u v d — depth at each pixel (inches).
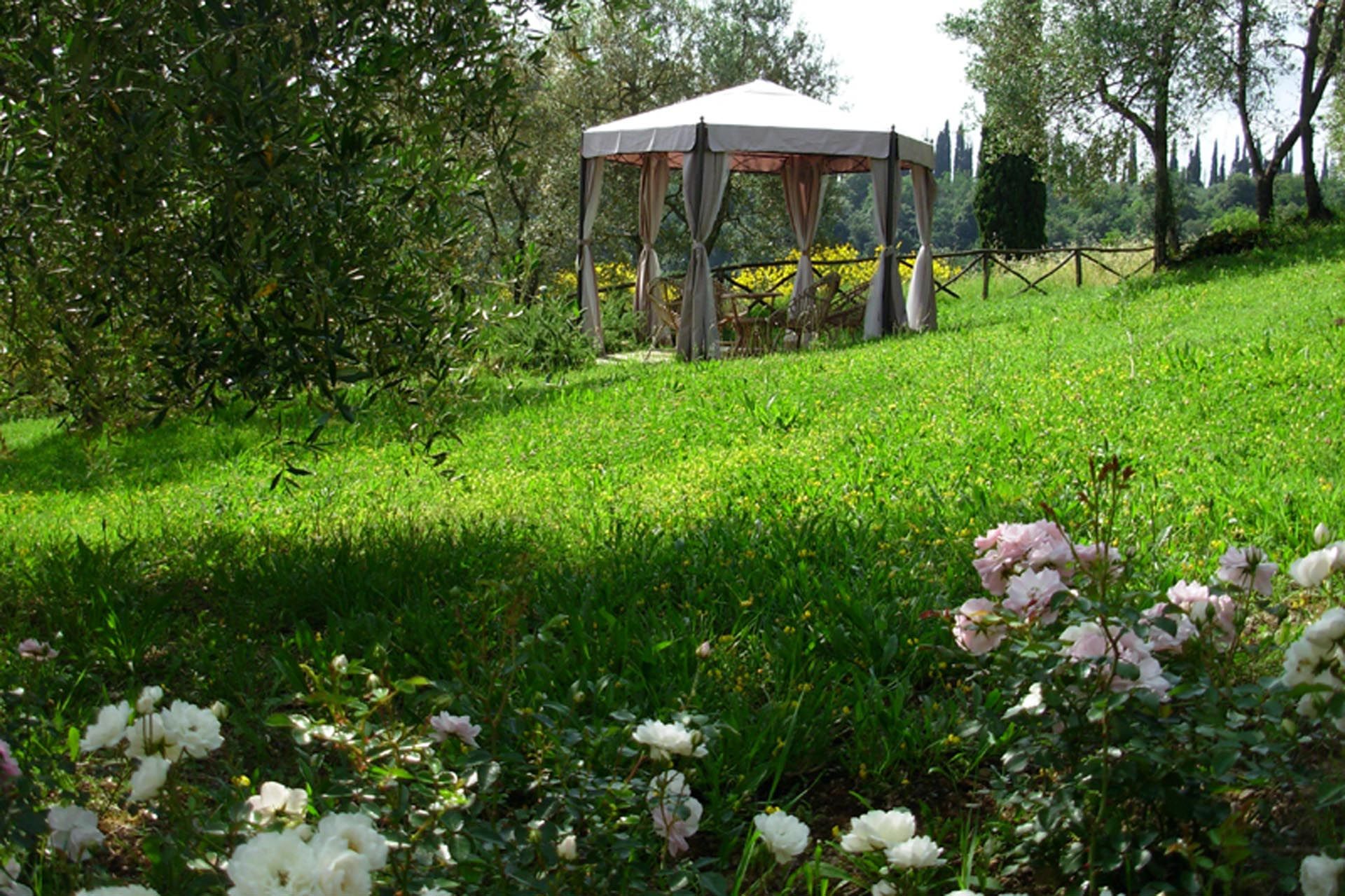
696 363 483.8
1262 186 782.5
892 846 69.6
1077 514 175.5
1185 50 673.6
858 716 114.0
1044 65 683.4
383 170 136.9
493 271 181.5
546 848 74.3
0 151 126.3
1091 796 81.6
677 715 88.0
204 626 153.7
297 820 69.6
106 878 75.7
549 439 327.3
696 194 524.7
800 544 172.4
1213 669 87.9
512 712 99.5
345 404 140.0
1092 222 2198.6
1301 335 344.2
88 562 186.4
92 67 117.8
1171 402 275.6
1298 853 79.2
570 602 147.8
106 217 128.2
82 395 168.1
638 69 883.4
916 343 480.4
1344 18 719.1
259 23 118.0
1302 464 209.9
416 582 168.9
